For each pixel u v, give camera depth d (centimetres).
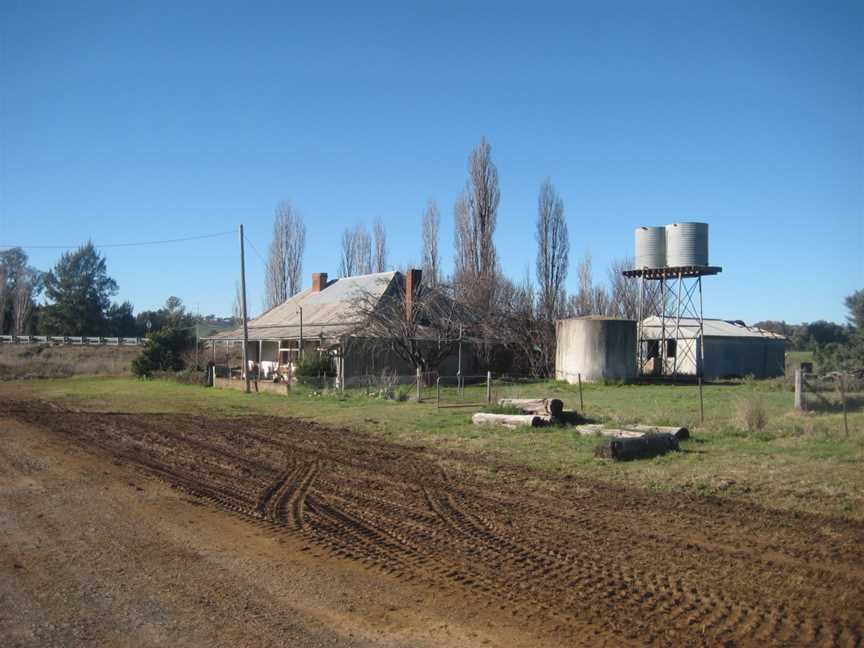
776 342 5047
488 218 4578
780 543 878
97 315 9525
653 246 4275
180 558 838
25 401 3053
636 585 743
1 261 10188
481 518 1023
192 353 5156
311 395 3186
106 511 1062
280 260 5988
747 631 624
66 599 702
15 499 1135
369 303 3747
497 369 4456
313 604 695
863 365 3984
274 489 1234
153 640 607
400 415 2298
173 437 1900
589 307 6153
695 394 3084
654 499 1119
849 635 613
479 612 674
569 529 959
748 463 1328
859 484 1130
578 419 1953
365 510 1077
